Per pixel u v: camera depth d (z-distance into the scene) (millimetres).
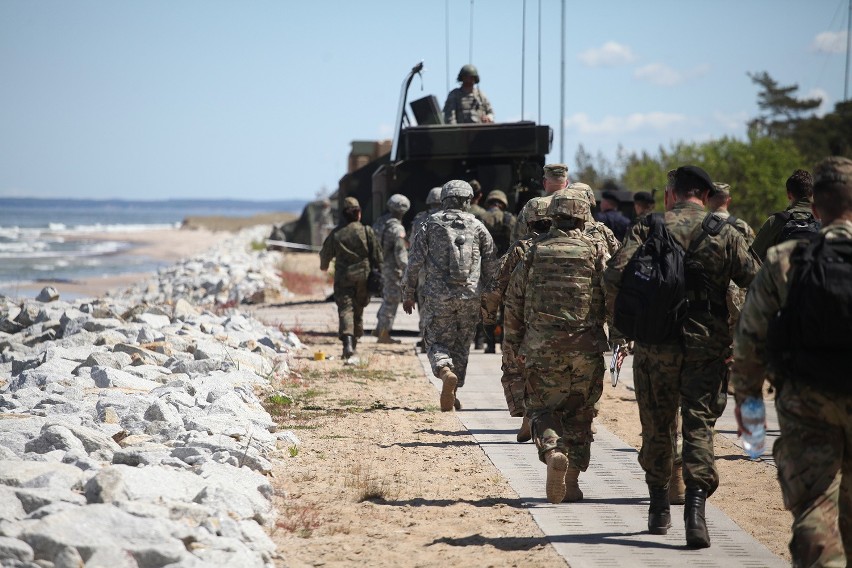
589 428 20141
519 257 22422
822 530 12516
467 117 56500
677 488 20266
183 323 43875
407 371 40062
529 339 19594
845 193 13203
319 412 30594
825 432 12859
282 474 22516
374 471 23047
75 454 19906
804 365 12703
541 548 17344
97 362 32875
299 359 42062
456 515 19562
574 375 19469
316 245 146125
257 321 50562
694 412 17281
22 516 15617
